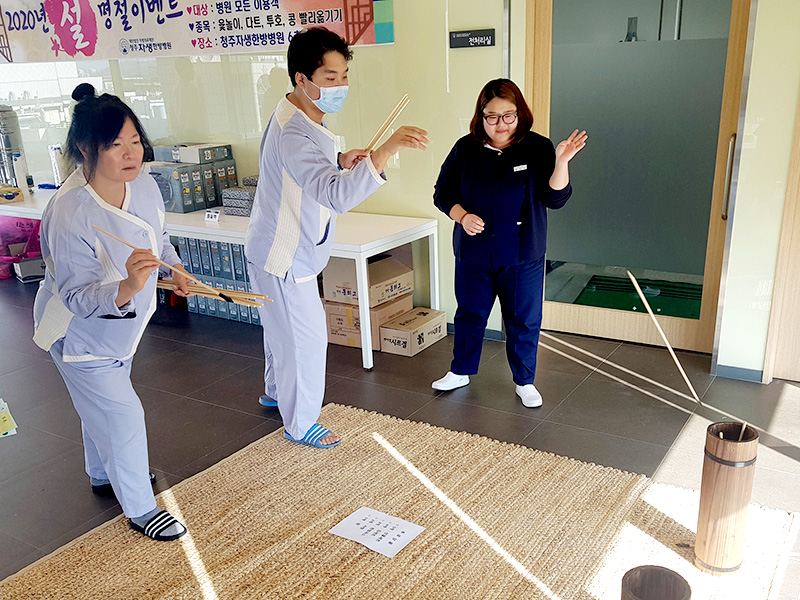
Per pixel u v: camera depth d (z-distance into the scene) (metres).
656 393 3.39
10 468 2.99
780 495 2.56
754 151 3.23
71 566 2.33
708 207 3.58
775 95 3.13
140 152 2.10
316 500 2.63
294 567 2.28
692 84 3.45
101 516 2.62
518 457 2.87
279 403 3.05
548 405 3.32
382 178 2.37
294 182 2.63
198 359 4.08
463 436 3.05
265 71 4.45
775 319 3.37
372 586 2.18
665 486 2.63
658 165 3.64
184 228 4.27
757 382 3.49
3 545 2.48
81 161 2.07
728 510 2.08
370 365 3.79
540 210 3.09
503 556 2.29
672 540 2.34
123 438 2.36
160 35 4.77
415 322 4.06
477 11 3.70
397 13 3.88
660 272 3.81
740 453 2.02
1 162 5.88
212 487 2.75
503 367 3.78
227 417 3.35
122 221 2.16
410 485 2.71
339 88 2.55
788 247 3.26
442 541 2.37
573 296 4.12
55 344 2.27
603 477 2.70
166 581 2.24
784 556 2.23
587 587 2.13
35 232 5.85
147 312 2.37
